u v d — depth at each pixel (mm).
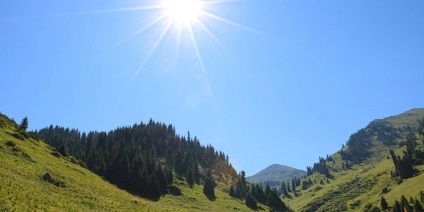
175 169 185500
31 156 66375
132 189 124938
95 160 138500
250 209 139000
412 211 141375
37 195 42000
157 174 138625
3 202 33562
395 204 148250
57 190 51469
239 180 190750
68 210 40469
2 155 58188
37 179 52688
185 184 154500
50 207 38812
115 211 50750
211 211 114812
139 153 147875
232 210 125000
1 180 41656
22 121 133750
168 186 136625
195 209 114125
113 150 152875
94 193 58656
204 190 150875
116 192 71000
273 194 170750
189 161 189750
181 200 125062
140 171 133125
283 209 162875
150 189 127312
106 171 130875
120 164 133750
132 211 54656
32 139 91062
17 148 66875
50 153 87375
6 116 97562
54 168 65812
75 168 80375
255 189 175625
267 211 147250
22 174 51344
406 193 184250
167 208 78812
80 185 60969
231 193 161375
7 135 79125
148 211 59906
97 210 47375
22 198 37719
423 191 160625
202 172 197875
